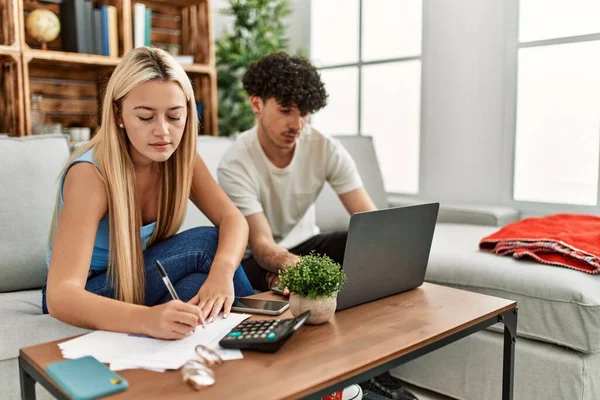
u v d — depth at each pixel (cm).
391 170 332
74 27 268
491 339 171
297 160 196
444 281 184
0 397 121
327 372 90
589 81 247
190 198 158
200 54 320
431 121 302
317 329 111
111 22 278
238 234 141
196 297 120
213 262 131
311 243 192
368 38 337
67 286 108
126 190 127
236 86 360
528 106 267
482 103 280
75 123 301
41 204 181
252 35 355
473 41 281
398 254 134
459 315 120
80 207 119
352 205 203
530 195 270
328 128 366
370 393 155
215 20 374
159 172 141
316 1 365
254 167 191
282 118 176
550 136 261
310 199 203
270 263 164
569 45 252
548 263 172
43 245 180
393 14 323
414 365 190
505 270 172
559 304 157
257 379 87
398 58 319
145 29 293
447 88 294
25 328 126
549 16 257
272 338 97
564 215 208
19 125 246
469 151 288
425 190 309
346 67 350
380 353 98
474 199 288
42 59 255
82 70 299
